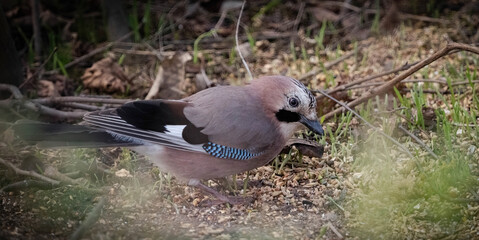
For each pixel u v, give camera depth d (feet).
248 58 44.80
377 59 43.52
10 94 38.81
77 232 26.53
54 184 30.25
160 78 40.55
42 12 48.67
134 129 27.78
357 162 32.14
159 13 50.16
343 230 27.53
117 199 29.78
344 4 49.93
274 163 32.78
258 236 26.96
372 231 27.37
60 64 42.22
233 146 28.37
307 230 27.53
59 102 37.37
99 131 28.02
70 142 27.61
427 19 47.93
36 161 31.71
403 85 37.47
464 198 28.73
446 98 37.78
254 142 28.53
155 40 46.96
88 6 50.65
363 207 28.94
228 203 29.66
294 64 43.70
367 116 35.24
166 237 26.84
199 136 28.04
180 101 28.86
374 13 49.11
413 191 29.17
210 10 50.65
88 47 46.29
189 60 41.93
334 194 30.14
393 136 34.17
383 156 32.32
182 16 49.80
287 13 49.78
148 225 27.86
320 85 40.75
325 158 32.86
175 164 28.86
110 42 46.57
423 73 40.70
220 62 44.29
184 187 31.04
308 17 49.24
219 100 28.55
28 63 43.62
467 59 41.73
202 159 28.50
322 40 46.44
